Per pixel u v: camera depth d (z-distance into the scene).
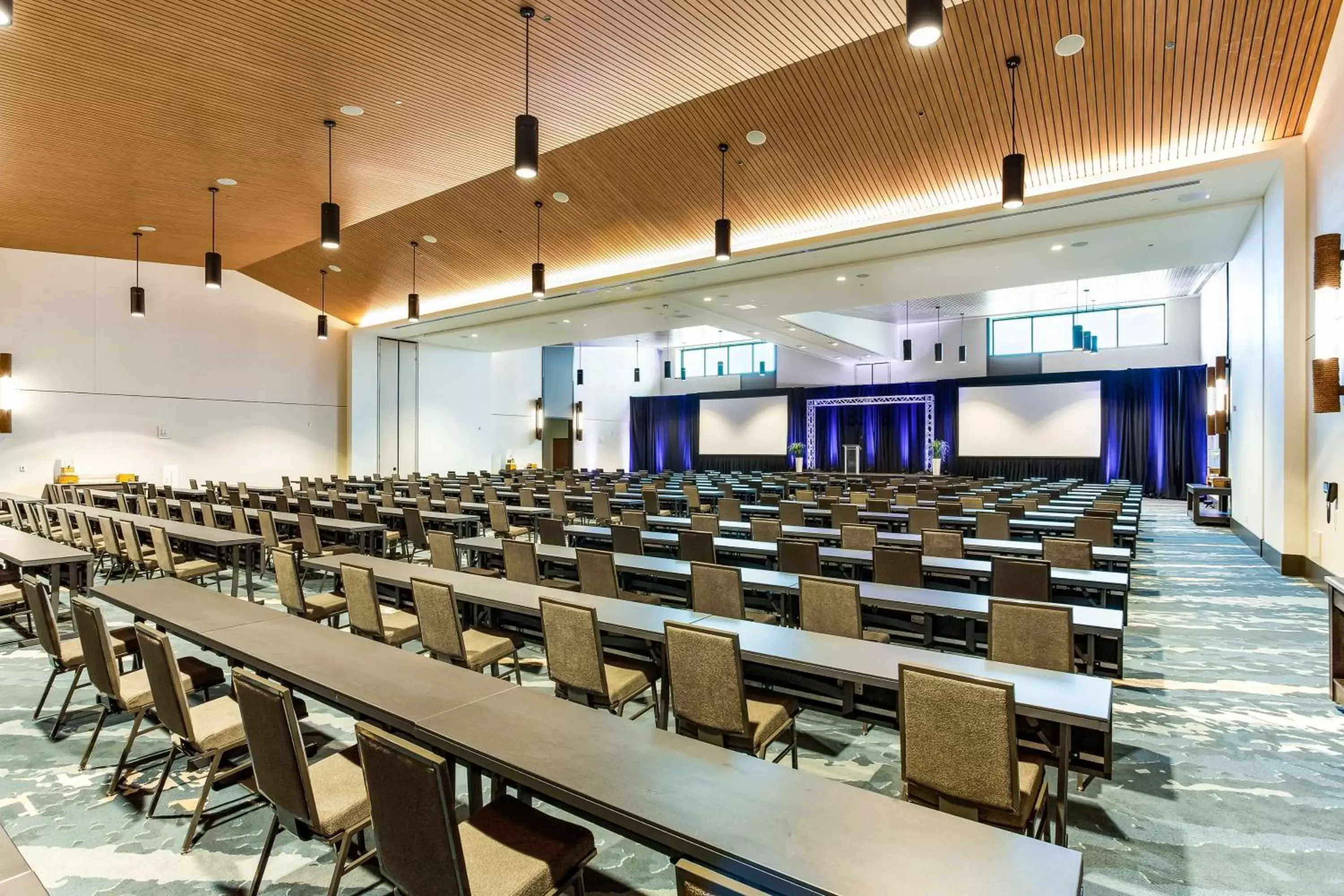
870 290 11.80
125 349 13.26
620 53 4.71
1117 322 19.58
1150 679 4.38
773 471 24.70
